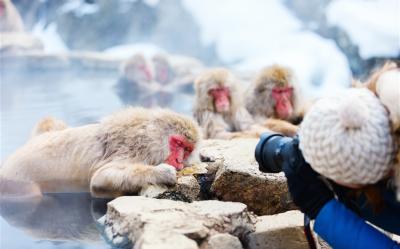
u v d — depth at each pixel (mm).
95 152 2482
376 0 6289
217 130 3180
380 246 1770
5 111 3926
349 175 1681
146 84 5316
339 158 1667
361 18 6102
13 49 6012
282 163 1865
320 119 1688
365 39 5828
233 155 2455
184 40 8391
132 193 2363
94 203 2418
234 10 8594
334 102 1702
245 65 7180
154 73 5691
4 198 2521
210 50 8164
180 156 2432
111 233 2107
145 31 8305
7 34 6320
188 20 8484
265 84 3258
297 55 6805
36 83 5324
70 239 2143
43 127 2746
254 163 2350
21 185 2537
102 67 6094
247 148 2564
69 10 8117
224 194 2299
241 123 3254
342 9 6504
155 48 8117
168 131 2434
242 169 2287
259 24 8125
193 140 2443
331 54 6316
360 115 1649
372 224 1953
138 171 2340
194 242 1923
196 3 8727
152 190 2314
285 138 1899
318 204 1826
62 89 5016
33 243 2123
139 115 2484
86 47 8000
